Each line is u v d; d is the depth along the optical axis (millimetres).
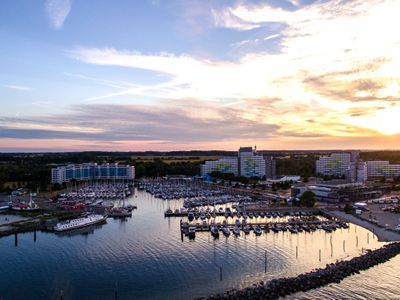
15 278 166625
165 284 157375
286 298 140875
